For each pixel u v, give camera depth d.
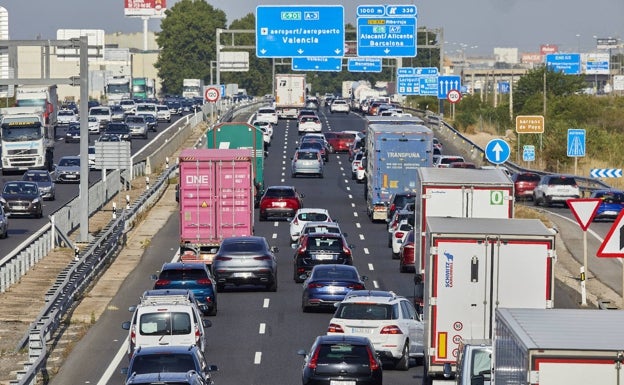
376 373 53.81
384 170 129.38
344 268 81.19
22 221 131.12
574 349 30.91
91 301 86.25
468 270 54.84
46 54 152.00
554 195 148.38
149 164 179.88
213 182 99.12
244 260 88.25
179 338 60.97
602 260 107.56
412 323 65.19
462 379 46.88
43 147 178.38
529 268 54.88
